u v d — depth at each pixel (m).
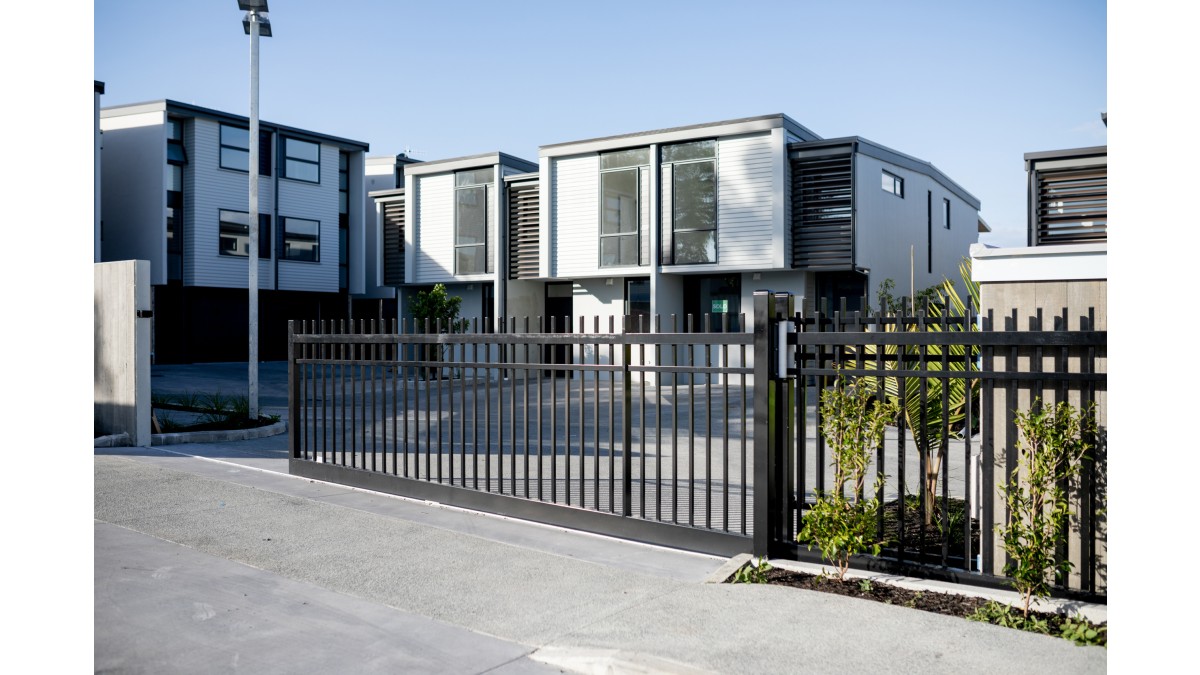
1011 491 4.90
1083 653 4.09
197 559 5.98
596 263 22.83
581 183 23.11
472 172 25.41
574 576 5.61
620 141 22.17
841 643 4.26
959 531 6.53
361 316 35.84
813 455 10.30
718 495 8.27
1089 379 4.67
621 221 22.47
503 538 6.60
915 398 6.57
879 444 5.37
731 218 20.92
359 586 5.42
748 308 21.80
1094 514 4.72
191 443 11.55
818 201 20.42
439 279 26.05
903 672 3.90
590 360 23.67
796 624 4.54
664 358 22.45
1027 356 5.02
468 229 25.52
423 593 5.29
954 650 4.14
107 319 11.53
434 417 16.12
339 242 33.97
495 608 5.02
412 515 7.34
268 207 31.03
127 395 11.19
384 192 27.08
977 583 5.07
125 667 4.17
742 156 20.78
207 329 29.81
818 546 5.61
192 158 29.00
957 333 5.08
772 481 5.79
